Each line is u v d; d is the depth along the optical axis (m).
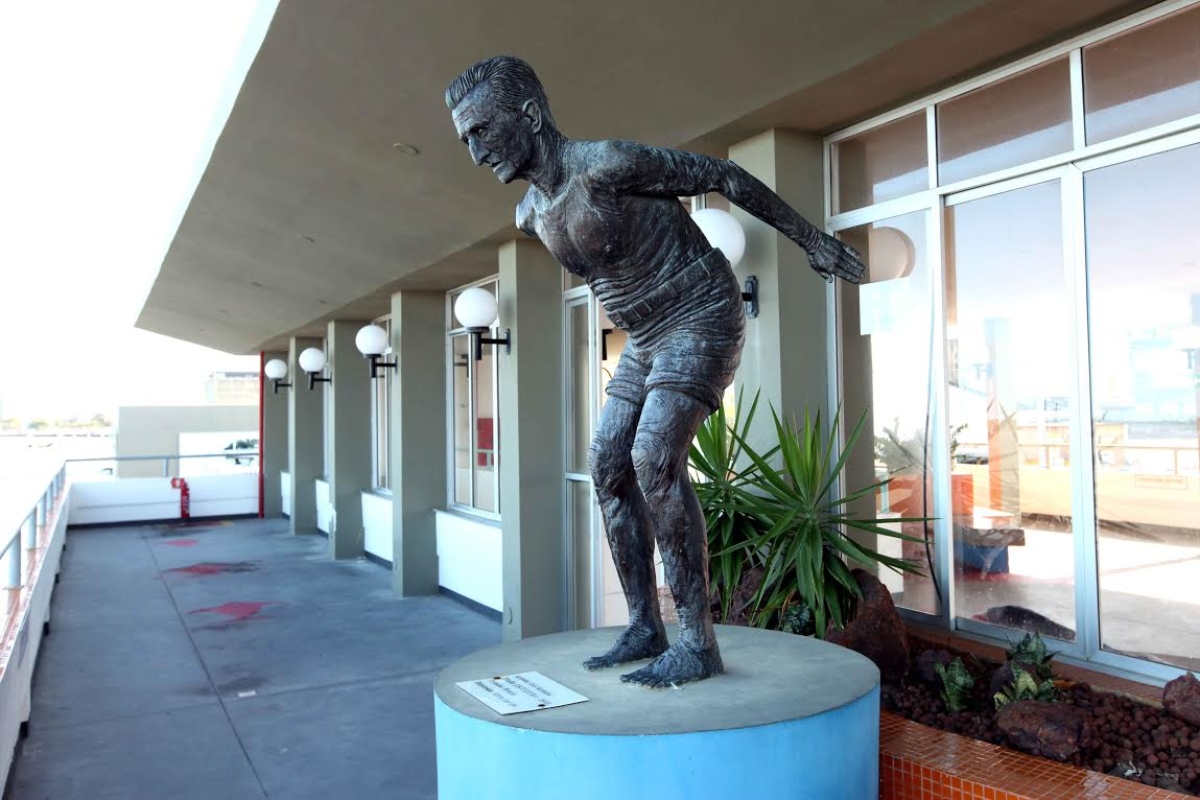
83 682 5.35
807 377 3.62
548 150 2.06
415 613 7.09
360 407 9.96
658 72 3.27
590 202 2.03
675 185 2.04
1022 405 3.15
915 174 3.46
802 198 3.65
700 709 1.95
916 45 2.89
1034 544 3.13
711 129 3.62
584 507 5.59
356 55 3.66
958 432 3.37
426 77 3.66
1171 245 2.73
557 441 5.68
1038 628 3.13
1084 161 2.92
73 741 4.32
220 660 5.81
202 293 9.62
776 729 1.85
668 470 2.08
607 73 3.36
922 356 3.46
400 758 4.05
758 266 3.66
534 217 2.19
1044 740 2.32
